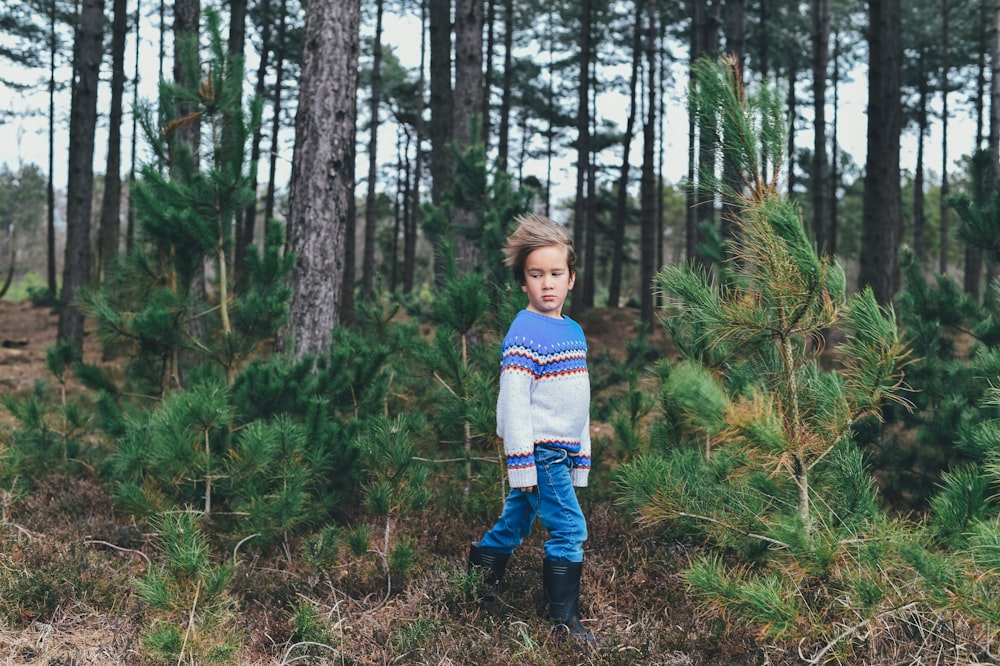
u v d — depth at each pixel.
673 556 3.44
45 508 4.09
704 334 2.78
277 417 3.97
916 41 27.14
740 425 2.38
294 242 5.49
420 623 2.75
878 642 2.47
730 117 2.43
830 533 2.48
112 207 16.25
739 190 2.52
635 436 4.00
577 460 2.90
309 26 5.55
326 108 5.47
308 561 3.36
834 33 26.50
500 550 3.06
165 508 3.74
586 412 2.89
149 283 4.66
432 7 10.67
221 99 4.48
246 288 4.86
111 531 3.74
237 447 4.07
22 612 2.85
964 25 25.89
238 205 4.58
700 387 2.39
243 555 3.64
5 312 23.14
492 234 5.37
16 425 6.12
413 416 4.28
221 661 2.44
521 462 2.71
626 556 3.48
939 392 4.25
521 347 2.77
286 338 4.94
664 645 2.69
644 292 19.89
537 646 2.69
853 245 37.09
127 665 2.53
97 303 4.39
